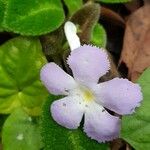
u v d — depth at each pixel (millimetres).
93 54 59
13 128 69
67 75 61
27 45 68
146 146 61
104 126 61
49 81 61
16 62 69
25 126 69
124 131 61
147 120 61
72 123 62
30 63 69
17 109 70
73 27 67
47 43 70
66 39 70
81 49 59
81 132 66
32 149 69
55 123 65
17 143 69
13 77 70
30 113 70
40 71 64
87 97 62
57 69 61
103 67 59
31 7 69
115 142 67
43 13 70
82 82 60
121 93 58
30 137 69
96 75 59
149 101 62
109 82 59
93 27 70
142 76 63
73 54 59
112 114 64
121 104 58
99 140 63
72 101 62
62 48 70
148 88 62
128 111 59
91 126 62
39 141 69
